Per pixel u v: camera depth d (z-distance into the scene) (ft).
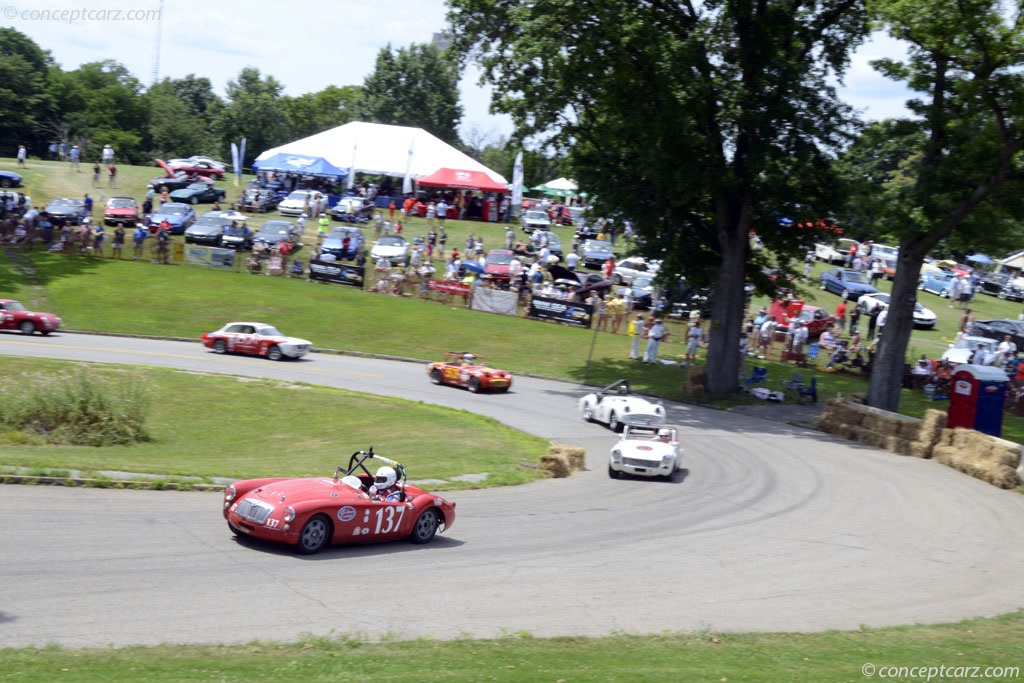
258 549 51.13
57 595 40.04
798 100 122.93
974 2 99.66
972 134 107.96
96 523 52.95
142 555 47.52
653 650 38.37
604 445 104.12
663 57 121.39
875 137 119.34
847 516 74.28
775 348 172.96
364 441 96.99
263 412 108.99
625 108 126.11
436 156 274.98
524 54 125.70
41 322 147.74
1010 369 152.66
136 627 37.09
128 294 173.37
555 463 85.87
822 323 181.98
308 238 221.05
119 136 464.24
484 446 96.17
